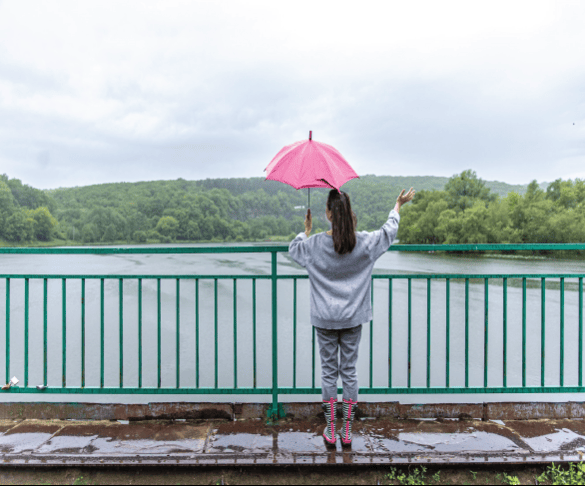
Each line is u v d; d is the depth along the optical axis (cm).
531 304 2544
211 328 1933
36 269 5244
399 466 233
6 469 235
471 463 233
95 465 233
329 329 240
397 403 300
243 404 298
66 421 294
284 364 1365
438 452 244
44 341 300
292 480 232
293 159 236
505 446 254
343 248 227
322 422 289
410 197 256
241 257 7531
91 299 2853
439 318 2150
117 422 292
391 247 283
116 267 5628
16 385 300
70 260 7238
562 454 242
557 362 1380
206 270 5106
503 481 233
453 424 286
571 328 1894
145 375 1294
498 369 1312
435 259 6938
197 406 297
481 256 7288
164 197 19862
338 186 223
